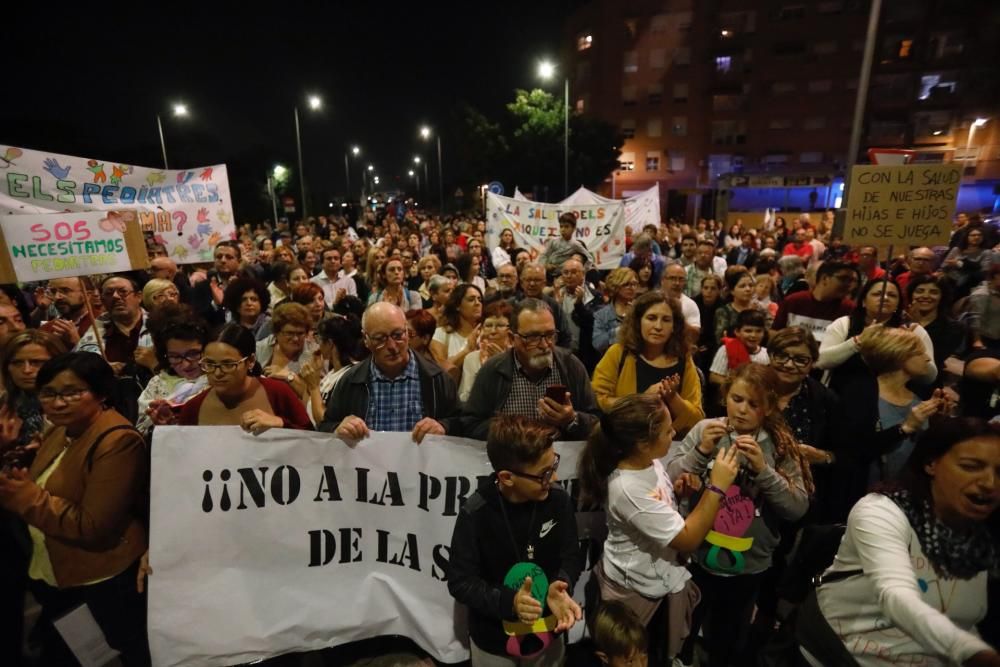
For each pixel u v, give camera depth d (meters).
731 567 2.71
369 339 3.10
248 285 4.88
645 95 48.53
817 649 2.19
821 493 3.44
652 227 11.54
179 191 6.60
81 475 2.44
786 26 44.00
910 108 41.88
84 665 2.54
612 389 3.62
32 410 3.04
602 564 2.68
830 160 44.50
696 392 3.53
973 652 1.58
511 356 3.32
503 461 2.23
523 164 41.91
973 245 8.32
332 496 2.96
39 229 3.83
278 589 2.93
